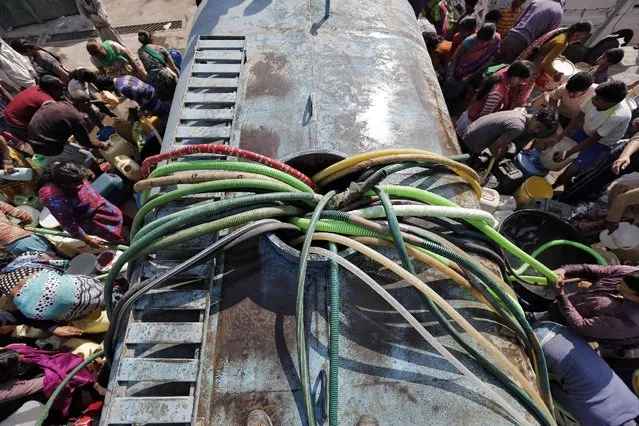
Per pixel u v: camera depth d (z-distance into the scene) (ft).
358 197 6.22
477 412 5.08
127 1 23.57
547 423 5.03
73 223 9.94
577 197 13.12
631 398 7.55
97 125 15.90
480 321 5.81
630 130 13.56
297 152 7.38
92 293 9.52
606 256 10.56
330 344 4.92
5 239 10.00
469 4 19.60
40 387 8.52
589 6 19.34
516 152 13.06
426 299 5.36
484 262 6.42
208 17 10.37
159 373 5.02
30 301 8.80
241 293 5.83
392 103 8.54
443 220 6.72
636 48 19.90
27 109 12.44
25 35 22.21
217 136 7.60
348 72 8.98
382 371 5.30
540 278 8.13
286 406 5.01
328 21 10.05
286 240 6.55
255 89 8.55
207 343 5.41
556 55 14.20
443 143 8.07
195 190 5.99
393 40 9.87
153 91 12.88
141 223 6.69
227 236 5.57
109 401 4.86
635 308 7.17
